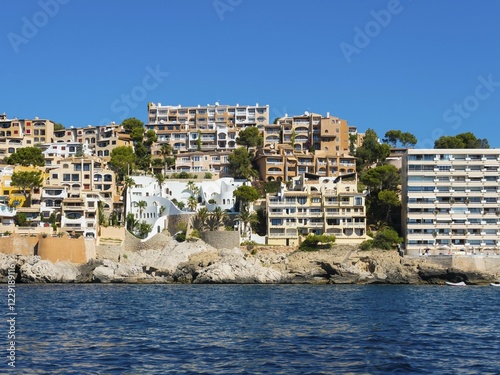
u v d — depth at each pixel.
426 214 199.25
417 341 76.62
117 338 77.56
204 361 64.06
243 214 199.25
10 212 191.12
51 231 187.88
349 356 66.75
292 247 194.75
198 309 110.38
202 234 193.50
